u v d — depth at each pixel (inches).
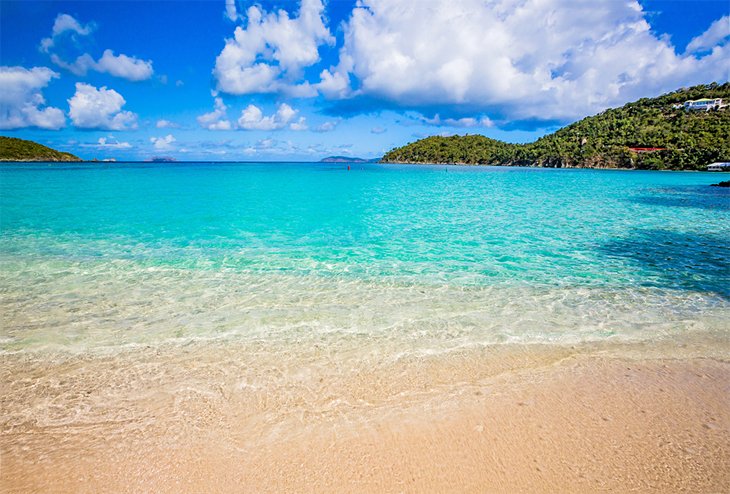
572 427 127.3
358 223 522.0
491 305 233.1
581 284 273.4
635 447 118.7
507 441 121.2
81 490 104.3
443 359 169.2
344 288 261.9
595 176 2183.8
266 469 111.0
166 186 1189.7
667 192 1105.4
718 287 268.5
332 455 115.6
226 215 590.2
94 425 128.1
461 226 501.7
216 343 182.7
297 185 1305.4
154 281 273.9
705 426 127.9
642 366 165.2
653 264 325.7
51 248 369.4
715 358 172.2
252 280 277.6
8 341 183.6
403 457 114.9
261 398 141.5
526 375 157.6
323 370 159.8
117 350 175.8
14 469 110.0
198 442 121.0
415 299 242.4
